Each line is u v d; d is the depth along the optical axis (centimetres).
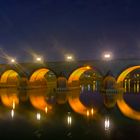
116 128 3444
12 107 5281
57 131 3309
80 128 3447
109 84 7531
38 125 3619
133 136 3083
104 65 7606
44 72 9688
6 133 3216
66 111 4797
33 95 7419
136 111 4819
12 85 10075
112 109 5028
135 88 10088
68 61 8162
